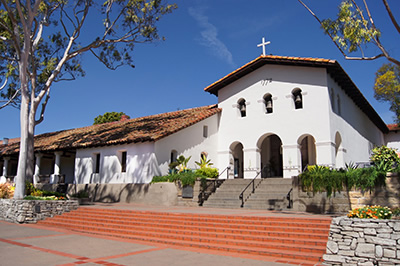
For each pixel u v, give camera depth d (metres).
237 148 25.12
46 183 25.09
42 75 19.56
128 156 20.45
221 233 10.36
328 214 12.94
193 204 17.31
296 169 19.03
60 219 14.83
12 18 15.84
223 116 23.12
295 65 20.19
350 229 7.52
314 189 13.84
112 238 11.27
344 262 7.30
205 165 20.05
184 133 21.00
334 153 18.66
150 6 17.78
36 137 33.16
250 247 9.09
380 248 7.07
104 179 21.41
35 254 8.38
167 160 19.81
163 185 18.00
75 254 8.47
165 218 12.66
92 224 13.47
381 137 33.50
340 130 20.08
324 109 18.72
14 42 16.27
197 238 10.16
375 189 12.62
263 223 10.64
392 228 7.09
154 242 10.45
